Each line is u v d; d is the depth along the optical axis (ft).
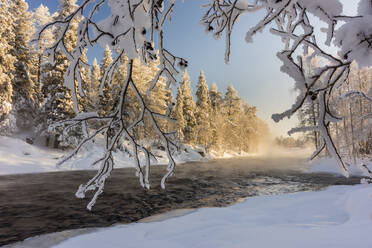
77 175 57.06
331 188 33.55
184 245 14.15
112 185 44.27
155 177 55.77
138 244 15.07
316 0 3.51
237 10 4.60
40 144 86.63
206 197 34.60
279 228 15.46
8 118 78.59
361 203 19.08
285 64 3.22
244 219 19.63
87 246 15.65
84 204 30.50
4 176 54.80
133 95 76.33
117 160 79.77
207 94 158.30
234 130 179.42
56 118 80.64
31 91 90.63
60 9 81.82
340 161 3.57
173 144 5.41
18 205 30.12
